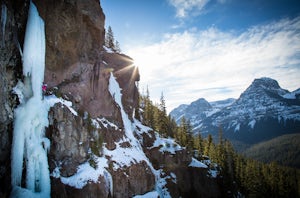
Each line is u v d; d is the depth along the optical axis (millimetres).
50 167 21062
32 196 17828
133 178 31141
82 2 28297
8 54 18422
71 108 24922
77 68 28438
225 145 82812
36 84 20984
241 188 72938
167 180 43844
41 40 22141
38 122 20094
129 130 40969
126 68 47000
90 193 22156
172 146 49938
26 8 21000
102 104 33688
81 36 28625
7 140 18078
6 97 18062
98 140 28328
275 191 77000
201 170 51531
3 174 17609
